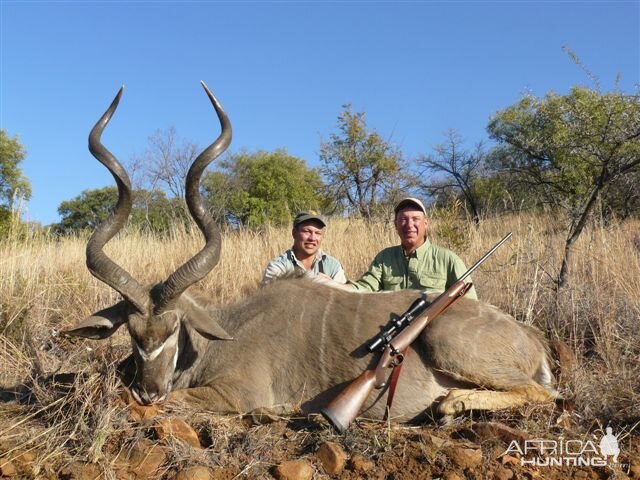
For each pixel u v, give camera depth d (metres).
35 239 4.79
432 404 2.16
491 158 9.71
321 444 1.91
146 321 2.13
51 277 3.84
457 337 2.14
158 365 2.14
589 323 2.88
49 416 2.05
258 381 2.21
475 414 2.10
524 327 2.36
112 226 2.17
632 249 3.81
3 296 3.28
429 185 10.78
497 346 2.16
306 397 2.21
